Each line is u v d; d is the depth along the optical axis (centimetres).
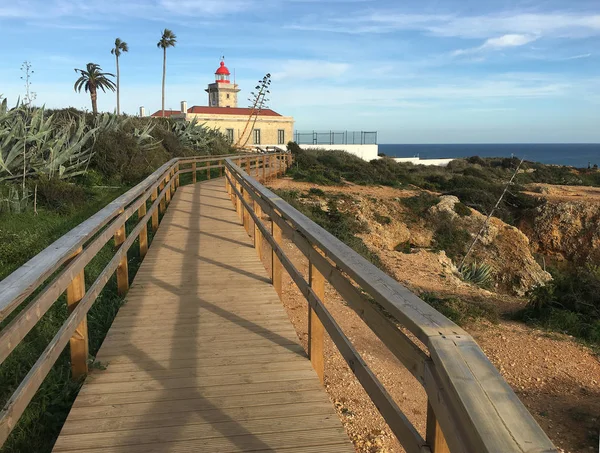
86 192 1258
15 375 386
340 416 404
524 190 3198
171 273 668
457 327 173
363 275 246
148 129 1969
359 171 2978
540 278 1864
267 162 2706
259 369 386
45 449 308
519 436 115
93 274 674
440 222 2002
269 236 577
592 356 677
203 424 308
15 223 900
